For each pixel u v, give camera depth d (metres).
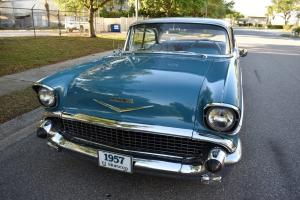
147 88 2.73
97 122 2.79
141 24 4.29
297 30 36.38
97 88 2.86
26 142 4.10
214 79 2.89
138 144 2.77
